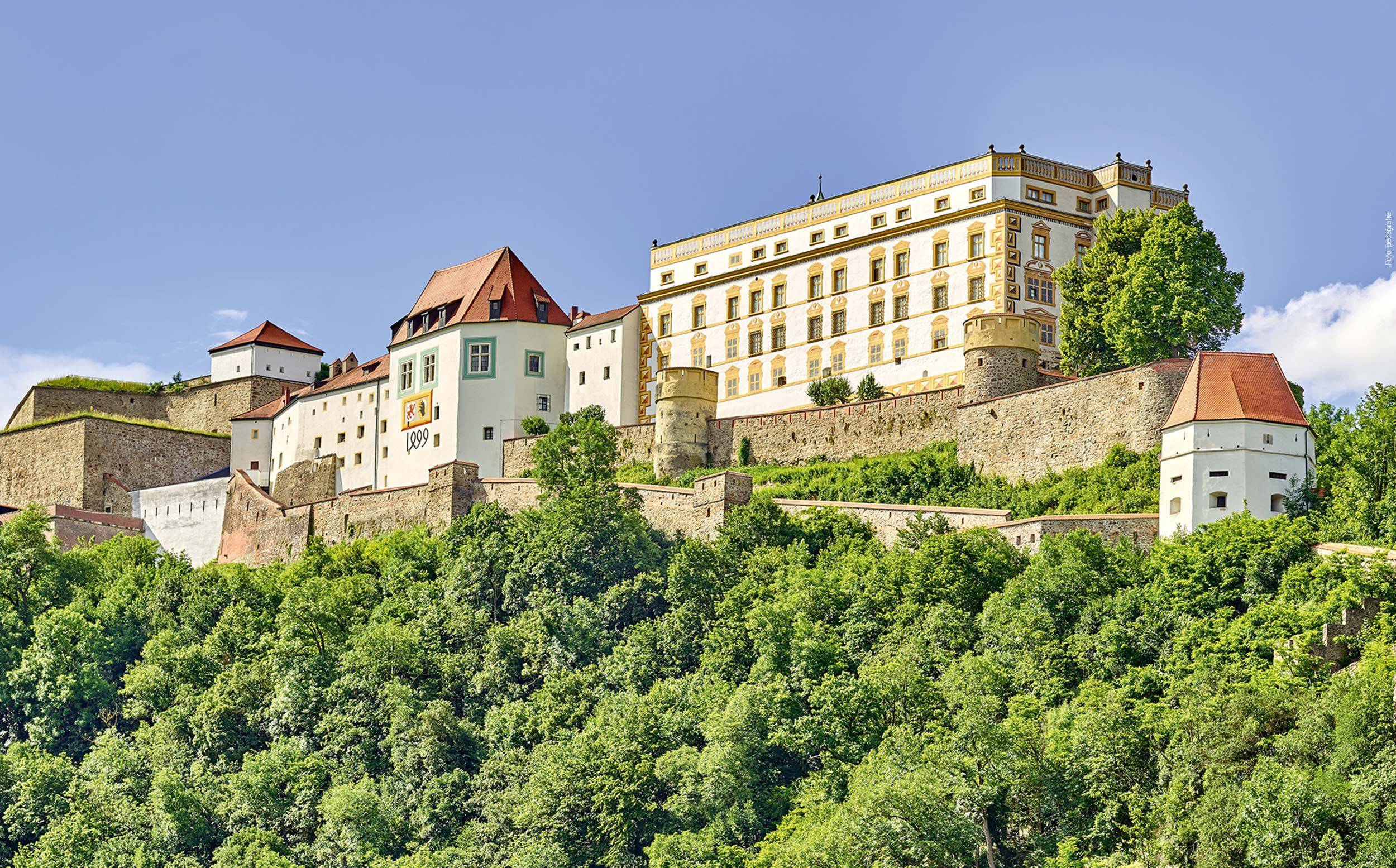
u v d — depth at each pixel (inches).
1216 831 3056.1
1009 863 3363.7
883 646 4092.0
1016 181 5679.1
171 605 5521.7
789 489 5255.9
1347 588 3572.8
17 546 5856.3
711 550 4785.9
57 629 5182.1
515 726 4357.8
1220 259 5216.5
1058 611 4005.9
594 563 4943.4
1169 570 3937.0
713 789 3809.1
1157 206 5762.8
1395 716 3117.6
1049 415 4933.6
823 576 4419.3
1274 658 3543.3
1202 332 5098.4
